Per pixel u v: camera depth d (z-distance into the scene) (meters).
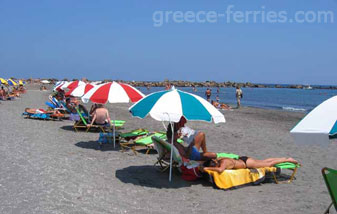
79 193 5.38
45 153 8.09
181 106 5.75
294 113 23.92
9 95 29.08
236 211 4.93
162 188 5.91
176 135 6.45
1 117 14.66
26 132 11.05
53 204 4.82
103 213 4.60
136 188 5.85
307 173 7.23
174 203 5.19
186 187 6.01
